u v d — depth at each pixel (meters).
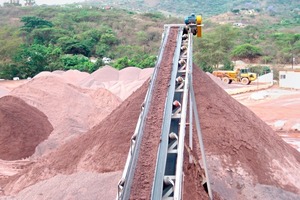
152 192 11.19
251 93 55.47
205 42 76.50
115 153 19.66
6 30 84.06
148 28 104.19
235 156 19.89
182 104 14.51
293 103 48.50
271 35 96.06
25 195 19.59
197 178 17.06
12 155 29.88
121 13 120.62
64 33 90.56
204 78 23.19
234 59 83.44
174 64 18.20
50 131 33.81
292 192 19.34
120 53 86.12
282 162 20.94
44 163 21.80
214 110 21.41
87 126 36.94
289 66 76.81
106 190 18.09
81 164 20.16
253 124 22.25
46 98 38.56
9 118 31.98
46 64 72.06
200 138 17.06
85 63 74.25
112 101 41.34
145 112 14.58
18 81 65.94
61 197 18.52
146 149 12.98
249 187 18.89
